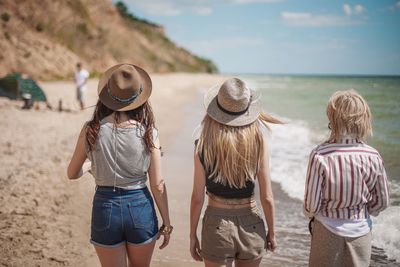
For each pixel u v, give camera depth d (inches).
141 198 110.3
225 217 109.2
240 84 106.3
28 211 210.5
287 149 415.2
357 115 101.5
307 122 642.8
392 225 197.8
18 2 1469.0
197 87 1971.0
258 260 112.0
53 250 171.2
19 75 676.7
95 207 109.6
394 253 171.3
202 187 111.7
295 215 227.5
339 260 103.0
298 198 257.3
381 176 102.3
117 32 2674.7
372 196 104.7
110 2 2726.4
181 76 3075.8
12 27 1352.1
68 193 243.9
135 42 2950.3
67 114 583.5
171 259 173.6
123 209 107.9
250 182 109.5
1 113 546.3
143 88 110.4
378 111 652.7
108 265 110.8
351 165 100.4
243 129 107.3
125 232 109.7
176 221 217.2
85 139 108.1
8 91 680.4
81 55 1738.4
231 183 107.8
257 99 109.6
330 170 101.2
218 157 107.0
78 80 641.0
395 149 372.5
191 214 114.4
